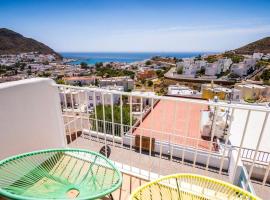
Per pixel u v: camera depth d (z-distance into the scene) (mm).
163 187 1613
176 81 65125
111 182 1738
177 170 4309
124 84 58500
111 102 2420
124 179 2512
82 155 2418
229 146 4566
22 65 100750
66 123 3182
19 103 2146
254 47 110500
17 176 1755
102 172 2008
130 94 2180
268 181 4387
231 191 1548
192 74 69000
